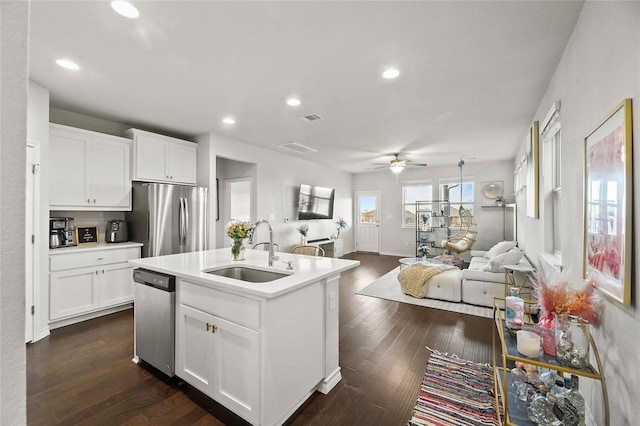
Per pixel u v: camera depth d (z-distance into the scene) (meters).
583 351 1.41
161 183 4.05
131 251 3.70
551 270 2.60
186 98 3.11
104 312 3.53
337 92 2.93
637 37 1.14
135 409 1.91
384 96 3.02
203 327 1.96
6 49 0.32
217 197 5.82
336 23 1.87
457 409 1.91
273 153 5.77
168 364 2.15
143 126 4.14
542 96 3.00
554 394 1.55
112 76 2.62
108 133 3.91
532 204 3.46
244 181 5.57
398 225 8.35
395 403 1.98
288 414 1.82
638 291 1.13
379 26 1.90
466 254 7.25
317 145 5.25
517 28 1.92
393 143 5.06
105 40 2.06
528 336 1.52
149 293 2.30
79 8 1.74
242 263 2.46
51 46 2.14
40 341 2.83
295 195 6.41
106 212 3.91
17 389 0.33
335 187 8.05
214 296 1.90
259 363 1.67
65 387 2.12
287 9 1.75
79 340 2.86
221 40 2.06
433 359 2.55
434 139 4.77
